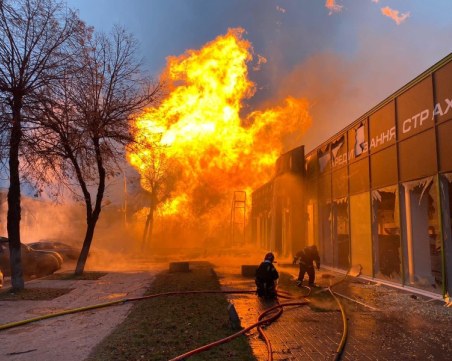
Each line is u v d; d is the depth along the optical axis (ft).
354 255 47.83
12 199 39.52
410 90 35.19
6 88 38.27
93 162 51.49
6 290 40.09
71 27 42.27
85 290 39.58
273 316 25.73
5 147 39.50
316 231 62.75
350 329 22.93
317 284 41.27
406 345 19.76
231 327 23.26
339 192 53.11
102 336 22.26
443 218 30.27
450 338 20.77
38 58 39.93
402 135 36.52
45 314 28.30
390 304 30.04
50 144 44.93
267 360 17.65
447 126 29.89
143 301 33.40
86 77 45.70
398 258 41.22
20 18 38.99
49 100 40.73
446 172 30.01
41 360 18.17
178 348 19.56
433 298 30.99
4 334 23.09
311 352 18.86
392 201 45.60
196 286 41.32
